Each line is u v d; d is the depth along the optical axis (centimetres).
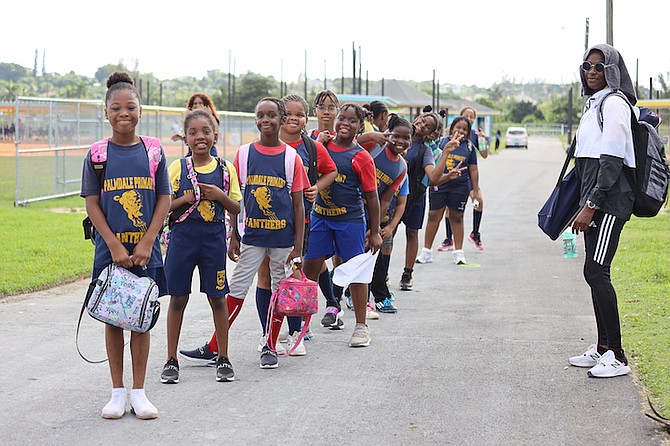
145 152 546
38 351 716
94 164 538
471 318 872
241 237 685
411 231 1023
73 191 2131
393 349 742
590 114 656
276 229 674
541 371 668
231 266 1220
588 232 656
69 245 1282
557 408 577
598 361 659
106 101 543
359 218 762
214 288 638
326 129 810
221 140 2677
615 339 652
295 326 748
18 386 615
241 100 7588
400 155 855
